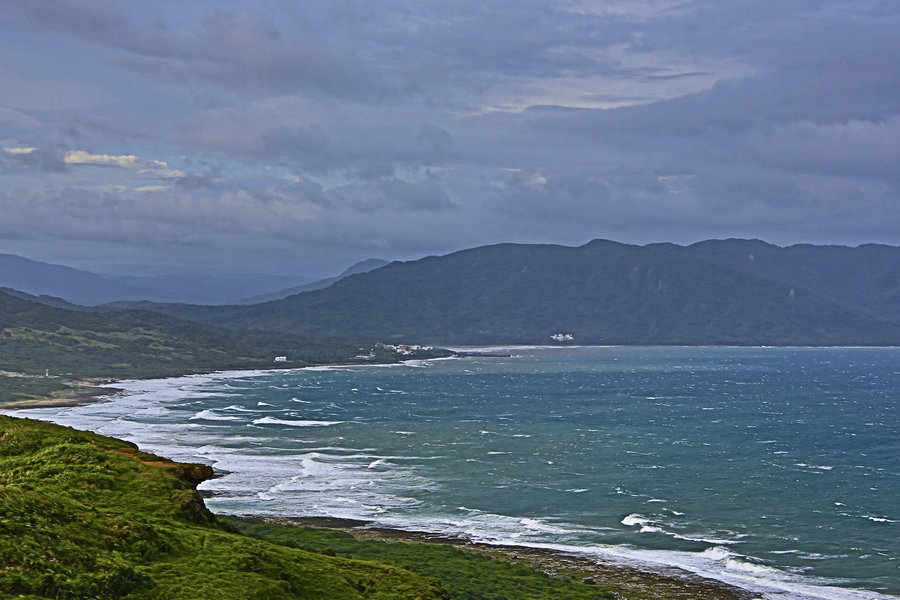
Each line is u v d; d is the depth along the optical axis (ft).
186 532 148.77
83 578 116.47
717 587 240.73
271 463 431.43
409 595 159.74
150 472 172.24
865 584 246.27
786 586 243.19
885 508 349.61
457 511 334.65
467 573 228.84
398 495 361.92
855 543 292.81
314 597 144.05
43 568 115.34
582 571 254.47
